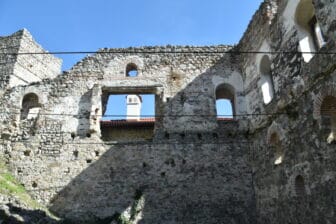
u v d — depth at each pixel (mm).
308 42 13680
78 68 20375
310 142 12266
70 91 19797
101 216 16578
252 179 17422
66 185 17328
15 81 20875
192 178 17406
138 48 20891
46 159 18016
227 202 16891
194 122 18828
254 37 18375
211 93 19625
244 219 16578
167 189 17141
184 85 19859
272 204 15086
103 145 18312
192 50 20812
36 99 20578
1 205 13469
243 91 19656
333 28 11211
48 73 24062
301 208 12656
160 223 16406
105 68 20359
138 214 16578
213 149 18141
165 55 20672
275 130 15172
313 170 11969
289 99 14086
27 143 18453
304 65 13031
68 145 18328
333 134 11078
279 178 14539
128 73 21422
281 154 14656
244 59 19828
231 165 17750
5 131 18750
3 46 22062
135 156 17969
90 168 17734
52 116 19125
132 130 21484
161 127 18734
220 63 20453
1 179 16109
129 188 17188
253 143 17703
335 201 10641
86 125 18859
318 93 12000
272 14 16500
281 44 15102
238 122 18859
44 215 14656
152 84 19812
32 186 17391
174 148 18141
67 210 16719
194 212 16656
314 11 13461
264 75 17453
